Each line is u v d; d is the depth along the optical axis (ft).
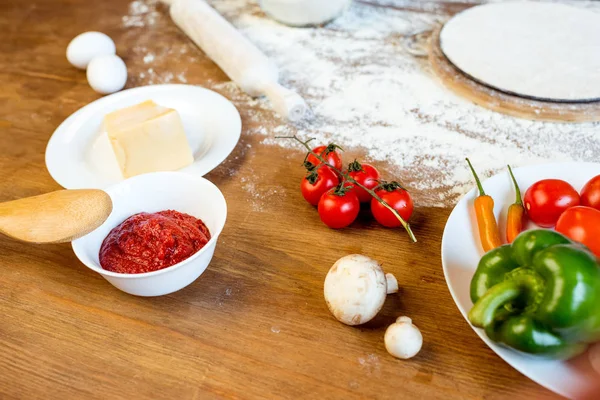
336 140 3.60
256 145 3.63
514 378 2.19
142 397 2.23
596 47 4.00
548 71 3.80
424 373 2.23
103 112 3.84
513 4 4.63
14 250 2.99
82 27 5.38
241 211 3.12
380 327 2.42
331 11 4.79
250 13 5.26
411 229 2.91
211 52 4.37
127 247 2.59
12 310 2.66
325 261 2.77
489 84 3.73
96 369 2.36
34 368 2.39
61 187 3.44
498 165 3.28
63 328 2.55
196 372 2.31
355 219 3.00
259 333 2.45
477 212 2.62
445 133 3.57
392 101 3.92
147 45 4.95
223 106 3.74
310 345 2.38
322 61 4.43
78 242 2.52
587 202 2.61
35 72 4.75
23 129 4.04
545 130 3.51
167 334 2.48
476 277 2.21
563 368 2.03
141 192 2.82
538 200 2.62
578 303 1.86
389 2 5.20
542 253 1.99
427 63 4.28
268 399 2.19
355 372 2.26
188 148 3.31
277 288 2.65
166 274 2.38
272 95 3.79
